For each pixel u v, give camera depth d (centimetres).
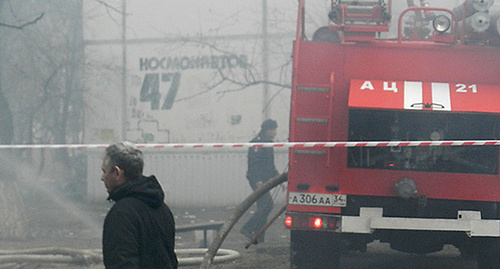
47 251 1061
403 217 891
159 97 2298
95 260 1053
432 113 924
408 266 1088
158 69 2302
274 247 1259
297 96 886
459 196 874
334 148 880
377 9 898
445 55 890
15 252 1059
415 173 878
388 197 891
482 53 888
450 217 890
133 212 434
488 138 912
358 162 902
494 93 866
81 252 1054
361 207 866
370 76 888
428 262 1132
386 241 933
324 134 884
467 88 872
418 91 865
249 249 1258
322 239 927
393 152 904
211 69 2262
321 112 885
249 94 2236
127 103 2323
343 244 929
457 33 895
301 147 880
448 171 892
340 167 879
